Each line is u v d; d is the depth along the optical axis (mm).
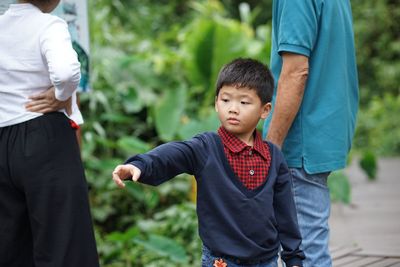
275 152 5520
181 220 12023
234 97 5379
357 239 10766
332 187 13367
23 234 5988
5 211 5902
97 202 13289
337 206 13828
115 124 15055
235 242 5211
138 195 12961
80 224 5875
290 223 5484
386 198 14688
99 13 16750
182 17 25641
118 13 21344
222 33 15586
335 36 6250
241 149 5328
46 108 5785
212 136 5395
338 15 6270
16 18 5816
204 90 15938
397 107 25422
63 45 5676
